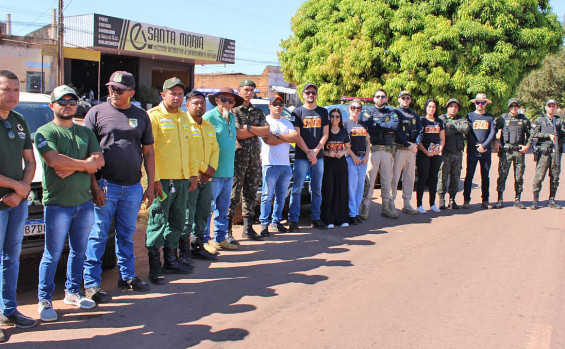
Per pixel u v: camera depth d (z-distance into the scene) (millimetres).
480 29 17531
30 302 4688
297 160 7508
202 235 6168
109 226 4793
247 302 4738
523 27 18391
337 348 3809
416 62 17547
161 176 5285
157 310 4512
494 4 17797
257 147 6914
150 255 5277
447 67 17938
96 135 4711
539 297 4980
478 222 8445
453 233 7637
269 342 3895
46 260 4219
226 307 4609
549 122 9508
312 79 20312
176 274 5574
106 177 4727
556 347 3891
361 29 19078
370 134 8445
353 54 18406
